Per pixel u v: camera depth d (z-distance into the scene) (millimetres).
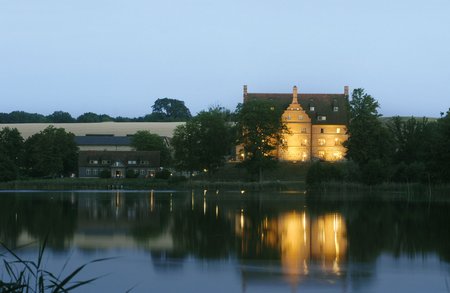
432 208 84938
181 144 148500
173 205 91688
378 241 54125
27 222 68688
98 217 74188
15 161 173250
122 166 184125
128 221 69938
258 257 46531
